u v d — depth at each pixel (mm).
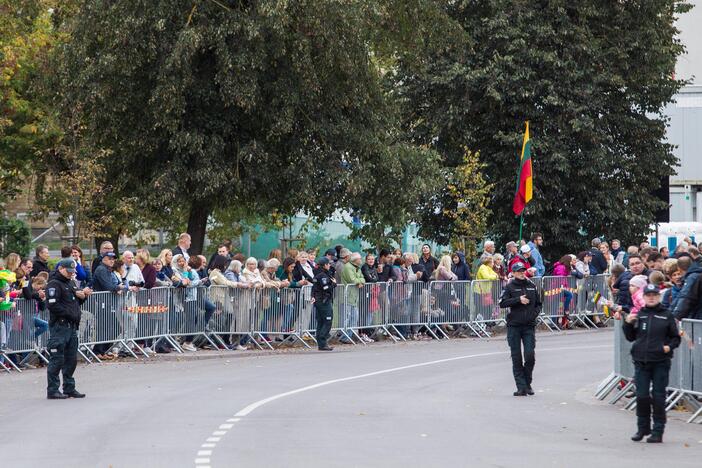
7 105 89375
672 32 102750
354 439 30047
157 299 54719
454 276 67938
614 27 99375
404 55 86938
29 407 36844
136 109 73000
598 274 75062
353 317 62938
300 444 29109
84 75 70938
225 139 74625
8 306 47062
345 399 39062
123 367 49719
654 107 102750
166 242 117688
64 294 39375
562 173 98000
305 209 78125
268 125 74250
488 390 42500
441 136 101438
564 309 73062
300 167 74125
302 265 61219
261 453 27625
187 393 40531
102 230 87312
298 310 60656
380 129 78125
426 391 41844
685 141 123625
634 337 31188
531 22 96625
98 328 51562
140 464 26125
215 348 57750
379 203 78562
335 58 72062
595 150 96750
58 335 39125
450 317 67438
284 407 36750
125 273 53625
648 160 102250
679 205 125188
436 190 88125
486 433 31547
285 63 71812
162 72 69125
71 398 39156
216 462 26297
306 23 69188
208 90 72125
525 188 82125
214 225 114250
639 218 100250
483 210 90500
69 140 76875
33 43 88375
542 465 26438
